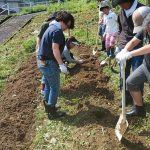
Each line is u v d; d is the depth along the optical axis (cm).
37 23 578
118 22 269
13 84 344
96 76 324
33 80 340
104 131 252
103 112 272
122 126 237
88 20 525
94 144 242
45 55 259
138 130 250
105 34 361
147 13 229
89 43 418
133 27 255
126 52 223
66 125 267
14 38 510
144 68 224
